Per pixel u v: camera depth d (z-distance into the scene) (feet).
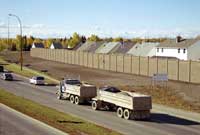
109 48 394.52
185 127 90.58
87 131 78.13
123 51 374.84
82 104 127.34
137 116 98.99
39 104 122.21
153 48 337.93
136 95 104.83
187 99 142.20
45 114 98.73
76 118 96.32
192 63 197.98
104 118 100.42
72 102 130.52
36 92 162.40
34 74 256.93
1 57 466.29
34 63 369.50
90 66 312.09
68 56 359.25
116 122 94.89
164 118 102.99
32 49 489.26
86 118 99.71
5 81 214.07
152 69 230.27
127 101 99.50
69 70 287.69
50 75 250.57
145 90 167.73
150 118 102.47
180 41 317.83
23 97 141.59
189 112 114.01
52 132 75.61
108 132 78.79
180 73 206.59
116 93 108.06
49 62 379.14
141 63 242.17
